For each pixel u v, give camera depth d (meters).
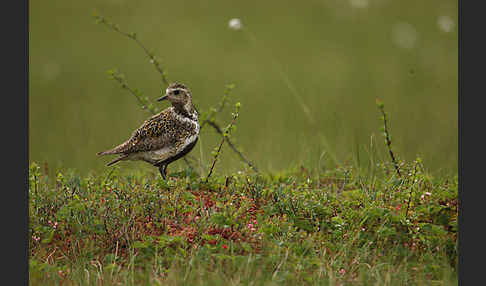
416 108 30.02
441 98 32.50
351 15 50.66
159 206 13.92
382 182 15.66
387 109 29.27
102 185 14.80
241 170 17.58
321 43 45.03
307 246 12.81
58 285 11.93
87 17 46.44
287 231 13.21
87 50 40.88
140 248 12.84
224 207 13.86
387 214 13.38
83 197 14.37
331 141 22.08
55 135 26.17
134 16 47.69
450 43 44.84
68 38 42.62
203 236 12.97
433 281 12.27
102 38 43.09
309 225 13.65
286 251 12.55
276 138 23.25
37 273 12.16
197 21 47.97
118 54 40.44
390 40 45.91
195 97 31.23
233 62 40.31
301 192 14.95
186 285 11.62
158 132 15.59
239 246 12.82
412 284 12.17
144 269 12.32
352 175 16.77
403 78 36.56
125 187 14.85
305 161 19.23
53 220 13.59
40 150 23.70
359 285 12.05
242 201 14.52
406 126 25.97
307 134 23.02
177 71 37.50
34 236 13.24
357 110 28.75
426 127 26.45
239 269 12.01
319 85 34.94
